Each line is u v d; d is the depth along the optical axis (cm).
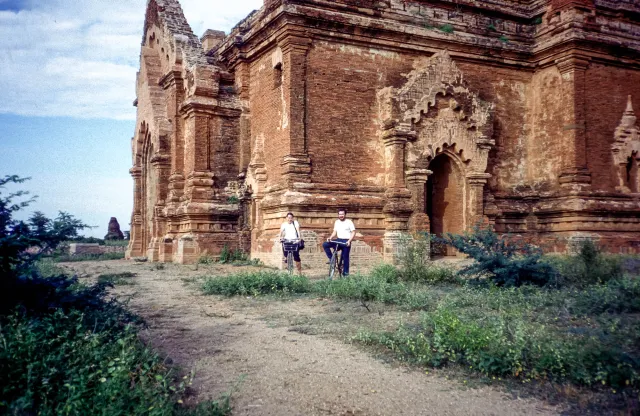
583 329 698
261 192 1991
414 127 1922
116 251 3281
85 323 615
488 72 2181
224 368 618
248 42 2106
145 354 556
